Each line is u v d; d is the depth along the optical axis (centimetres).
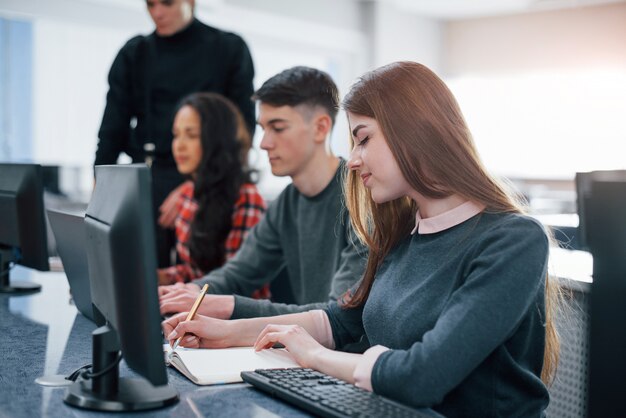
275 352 137
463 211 126
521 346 120
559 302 170
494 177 128
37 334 157
